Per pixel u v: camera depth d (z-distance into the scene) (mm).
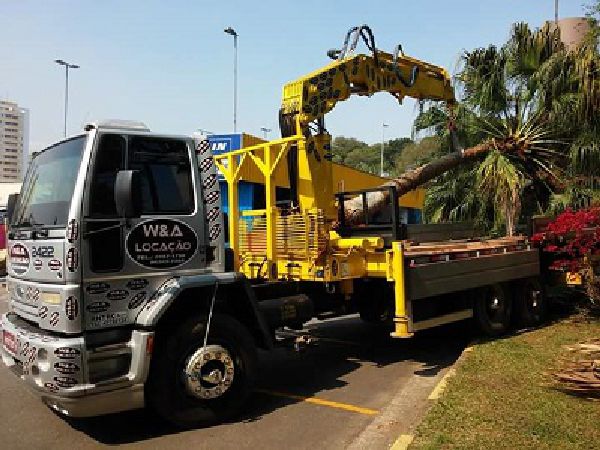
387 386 6332
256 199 13758
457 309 7770
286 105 7445
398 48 8516
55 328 4543
